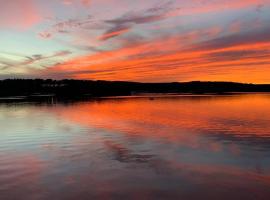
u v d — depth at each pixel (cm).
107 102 6594
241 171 1170
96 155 1446
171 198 915
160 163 1296
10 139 1900
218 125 2464
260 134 1988
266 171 1166
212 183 1037
